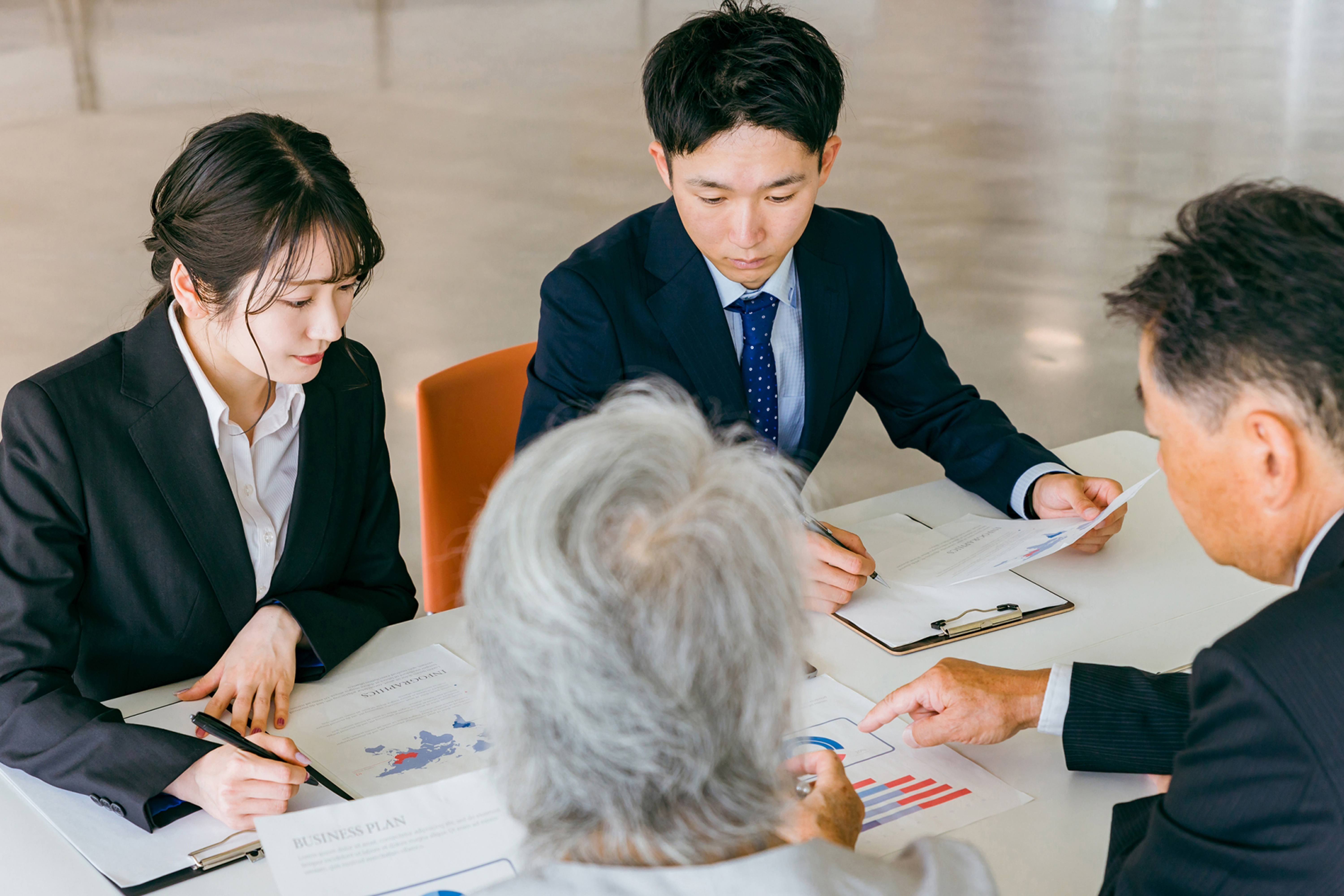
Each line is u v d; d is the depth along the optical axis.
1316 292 0.80
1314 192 0.86
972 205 5.73
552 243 5.11
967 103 7.82
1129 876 0.88
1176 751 1.15
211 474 1.39
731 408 1.79
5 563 1.28
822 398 1.86
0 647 1.26
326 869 1.02
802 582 0.69
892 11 11.36
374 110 7.26
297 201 1.24
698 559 0.63
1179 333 0.85
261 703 1.27
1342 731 0.76
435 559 1.97
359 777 1.17
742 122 1.48
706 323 1.78
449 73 8.27
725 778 0.65
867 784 1.16
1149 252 0.95
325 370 1.53
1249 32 10.48
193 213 1.25
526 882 0.63
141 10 10.14
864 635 1.43
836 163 6.39
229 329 1.31
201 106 7.18
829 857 0.66
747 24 1.50
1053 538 1.58
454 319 4.28
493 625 0.64
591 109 7.43
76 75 7.87
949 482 1.90
